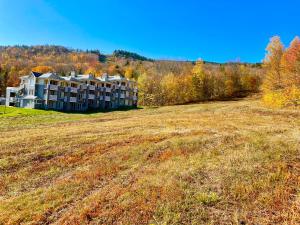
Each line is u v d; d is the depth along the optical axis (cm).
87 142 2459
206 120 3716
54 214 1204
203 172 1495
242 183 1317
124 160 1892
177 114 4856
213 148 1981
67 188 1463
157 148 2097
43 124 3944
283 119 3669
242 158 1666
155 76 11200
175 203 1170
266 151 1781
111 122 4000
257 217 1054
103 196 1299
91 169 1755
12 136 2836
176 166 1628
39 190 1477
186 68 13275
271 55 6353
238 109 5106
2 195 1468
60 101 6919
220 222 1037
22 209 1261
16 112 5522
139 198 1231
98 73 14025
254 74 11694
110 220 1091
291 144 1911
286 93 5053
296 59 5256
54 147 2317
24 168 1862
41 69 13425
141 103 9856
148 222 1058
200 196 1210
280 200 1155
